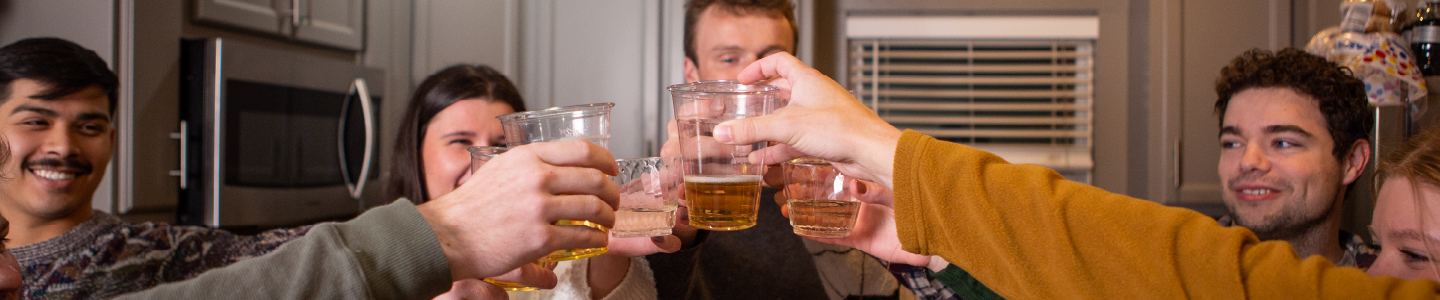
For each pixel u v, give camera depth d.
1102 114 3.01
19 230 1.50
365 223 0.75
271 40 2.42
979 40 3.08
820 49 3.08
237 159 2.20
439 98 1.51
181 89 2.18
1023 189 0.74
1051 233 0.72
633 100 2.89
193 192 2.17
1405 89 1.55
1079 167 3.03
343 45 2.62
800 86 0.85
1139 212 0.72
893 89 3.15
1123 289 0.71
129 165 2.03
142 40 2.06
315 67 2.46
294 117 2.39
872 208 1.00
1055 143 3.12
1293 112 1.52
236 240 1.64
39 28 2.07
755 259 1.57
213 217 2.14
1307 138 1.52
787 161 0.92
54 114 1.51
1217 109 1.69
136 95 2.04
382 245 0.73
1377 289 0.65
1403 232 0.95
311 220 2.50
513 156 0.78
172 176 2.17
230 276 0.71
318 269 0.70
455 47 2.91
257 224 2.28
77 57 1.54
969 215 0.75
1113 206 0.72
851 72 3.12
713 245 1.57
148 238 1.57
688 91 0.83
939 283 1.06
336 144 2.58
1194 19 2.86
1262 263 0.69
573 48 2.93
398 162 1.56
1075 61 3.08
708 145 0.83
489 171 0.78
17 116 1.48
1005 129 3.14
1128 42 2.98
